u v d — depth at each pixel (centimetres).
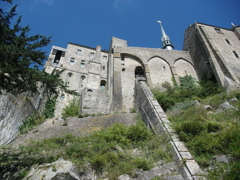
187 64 2859
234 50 2508
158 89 2195
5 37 763
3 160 784
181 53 2986
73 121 1631
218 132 854
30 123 1491
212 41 2523
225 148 745
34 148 950
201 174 650
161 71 2681
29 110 1547
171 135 930
